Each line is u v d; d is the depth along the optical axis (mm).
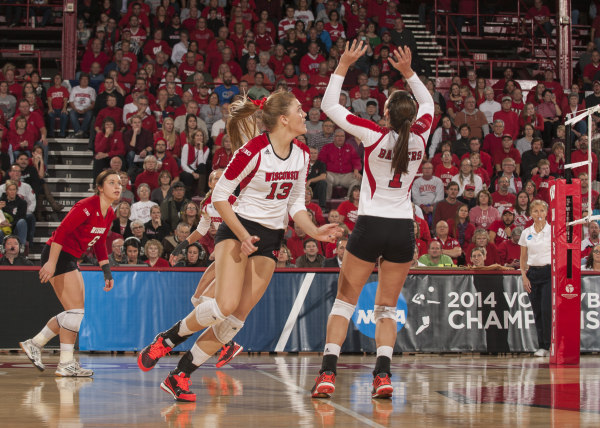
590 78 44375
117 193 14914
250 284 10750
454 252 25906
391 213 11453
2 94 36688
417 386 12742
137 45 41094
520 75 47969
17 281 20875
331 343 11445
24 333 20812
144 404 10297
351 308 11695
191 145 32625
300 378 14164
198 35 42688
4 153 33094
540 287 21141
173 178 31750
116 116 35656
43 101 38344
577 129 38719
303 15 45750
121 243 24344
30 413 9383
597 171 33938
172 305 21219
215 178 16250
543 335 21094
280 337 21375
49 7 46750
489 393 11695
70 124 37531
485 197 29125
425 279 21688
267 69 40219
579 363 17703
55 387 12484
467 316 21719
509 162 32906
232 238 10641
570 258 17859
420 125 11656
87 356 20219
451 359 19969
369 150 11469
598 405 10227
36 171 32469
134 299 21125
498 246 27406
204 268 21375
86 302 20984
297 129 10766
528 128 36344
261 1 46844
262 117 10844
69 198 34281
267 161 10617
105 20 43312
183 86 39719
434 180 31328
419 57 43188
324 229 10805
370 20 46250
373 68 40562
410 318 21547
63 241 14727
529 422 8664
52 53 46031
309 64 41375
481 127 37781
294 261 26438
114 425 8406
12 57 45438
